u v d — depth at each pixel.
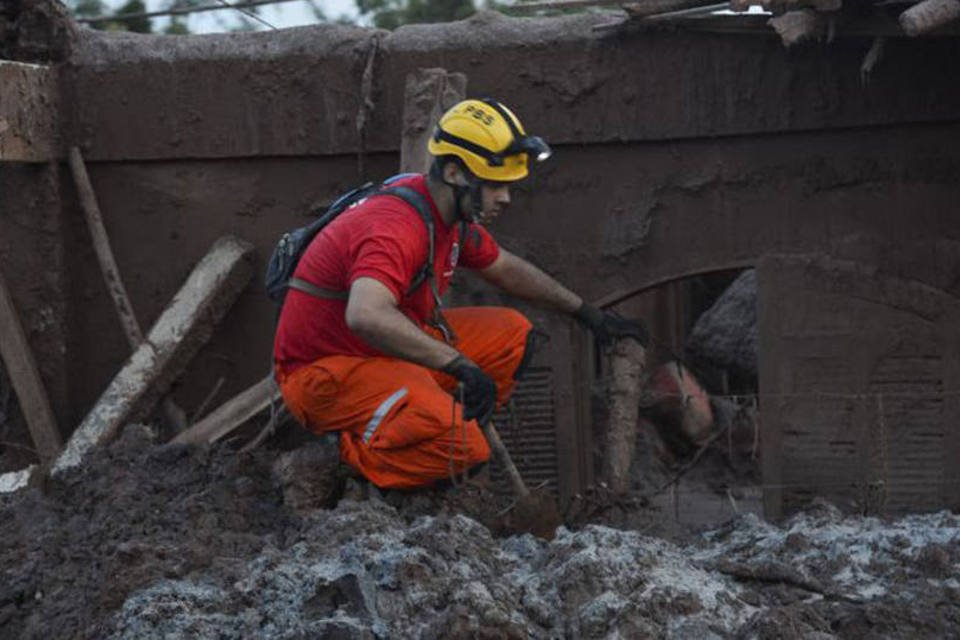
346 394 11.12
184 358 14.59
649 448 18.23
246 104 14.92
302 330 11.19
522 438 14.55
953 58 13.47
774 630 9.10
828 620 9.57
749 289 20.89
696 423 18.73
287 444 14.53
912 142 13.74
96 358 15.48
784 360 14.08
